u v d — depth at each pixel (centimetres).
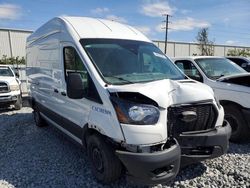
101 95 383
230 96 568
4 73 1164
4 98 1016
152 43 528
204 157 395
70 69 478
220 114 417
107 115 370
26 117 905
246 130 557
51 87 586
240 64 1186
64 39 492
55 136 664
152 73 452
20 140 638
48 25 593
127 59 448
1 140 641
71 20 502
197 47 5234
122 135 351
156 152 345
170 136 373
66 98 501
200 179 416
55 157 522
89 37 459
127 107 352
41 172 457
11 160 513
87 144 434
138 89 361
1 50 3462
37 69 702
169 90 384
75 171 457
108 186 403
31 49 772
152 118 350
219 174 432
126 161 350
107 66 423
